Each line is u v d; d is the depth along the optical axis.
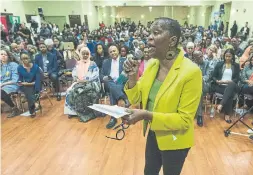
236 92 2.94
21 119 3.16
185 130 0.96
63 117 3.20
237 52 5.64
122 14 19.47
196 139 2.51
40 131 2.79
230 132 2.58
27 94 3.14
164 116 0.88
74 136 2.64
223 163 2.07
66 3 13.60
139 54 1.48
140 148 2.34
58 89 3.93
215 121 2.97
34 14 12.81
